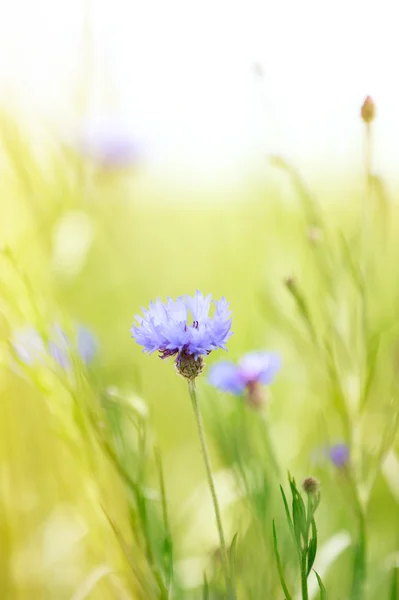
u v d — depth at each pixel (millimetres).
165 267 1208
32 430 917
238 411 923
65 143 969
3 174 931
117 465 811
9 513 907
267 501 852
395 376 879
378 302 919
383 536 934
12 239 925
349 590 868
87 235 980
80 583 920
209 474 782
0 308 851
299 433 965
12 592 907
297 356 951
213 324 786
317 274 931
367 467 872
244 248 1121
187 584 896
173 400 1066
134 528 819
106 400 844
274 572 840
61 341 841
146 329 787
